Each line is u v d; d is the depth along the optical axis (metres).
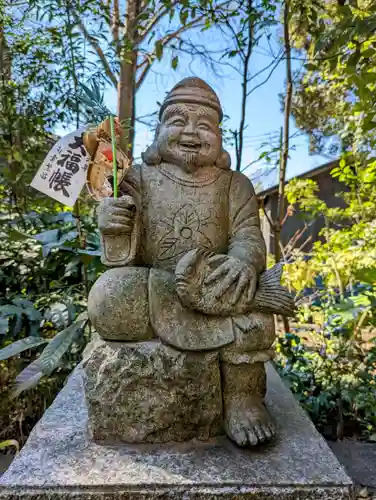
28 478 1.16
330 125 3.86
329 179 6.12
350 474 2.19
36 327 2.64
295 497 1.14
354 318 2.76
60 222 3.07
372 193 3.64
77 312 2.63
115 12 3.21
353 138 3.55
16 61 3.09
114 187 1.40
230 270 1.38
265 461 1.25
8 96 3.05
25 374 2.06
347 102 3.43
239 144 2.88
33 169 3.17
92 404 1.34
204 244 1.50
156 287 1.37
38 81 3.03
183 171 1.54
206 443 1.35
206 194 1.53
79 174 1.49
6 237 2.88
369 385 2.67
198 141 1.51
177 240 1.49
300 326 3.34
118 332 1.35
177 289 1.33
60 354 2.08
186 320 1.36
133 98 3.35
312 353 3.14
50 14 2.63
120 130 1.51
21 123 3.06
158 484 1.15
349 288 3.56
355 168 3.71
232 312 1.37
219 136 1.57
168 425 1.33
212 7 2.75
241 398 1.40
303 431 1.44
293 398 1.73
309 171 5.89
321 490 1.15
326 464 1.25
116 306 1.34
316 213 4.55
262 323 1.37
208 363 1.33
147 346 1.34
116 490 1.14
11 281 2.84
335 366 2.88
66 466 1.22
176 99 1.54
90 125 1.54
